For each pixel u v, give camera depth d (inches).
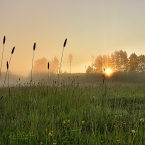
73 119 217.9
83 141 164.9
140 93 437.7
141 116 230.5
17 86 433.7
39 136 171.2
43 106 273.6
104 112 244.4
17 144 155.6
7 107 270.4
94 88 458.6
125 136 171.5
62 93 343.3
